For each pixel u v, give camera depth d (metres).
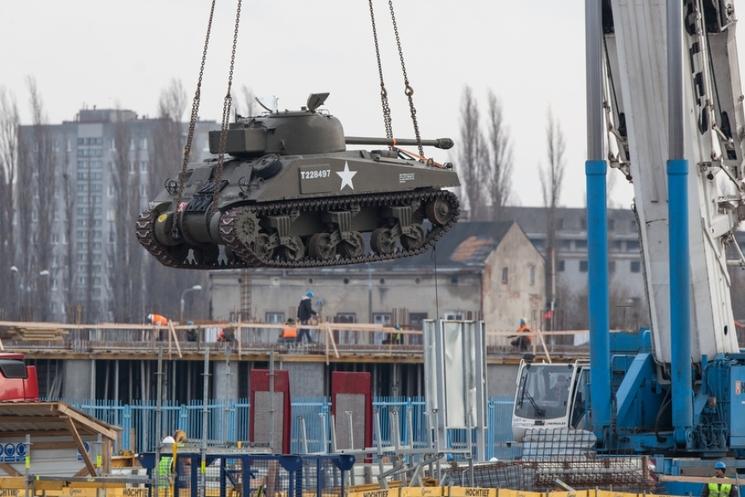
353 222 103.50
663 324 110.62
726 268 112.50
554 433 111.62
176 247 101.69
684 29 108.12
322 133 101.31
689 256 106.31
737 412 107.75
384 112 104.12
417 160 106.44
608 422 108.69
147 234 99.75
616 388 118.31
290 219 99.31
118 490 93.00
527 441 111.62
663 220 110.00
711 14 109.75
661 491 100.50
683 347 105.31
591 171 107.50
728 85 110.94
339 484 96.00
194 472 88.00
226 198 97.19
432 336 92.88
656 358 110.88
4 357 118.81
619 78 112.38
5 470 109.56
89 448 116.25
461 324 93.44
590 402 118.38
